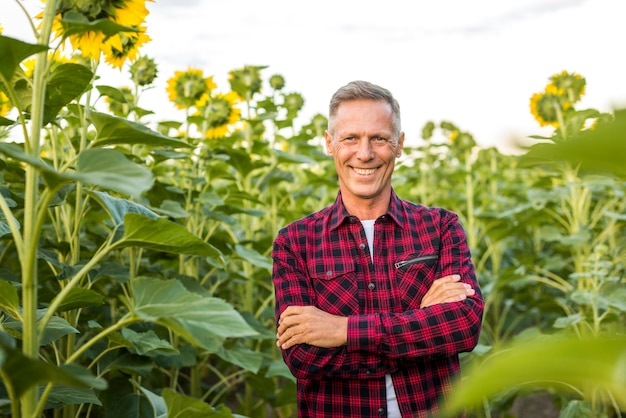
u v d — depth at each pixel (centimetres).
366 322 208
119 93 273
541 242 619
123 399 296
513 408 478
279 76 487
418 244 227
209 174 391
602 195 519
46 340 185
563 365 42
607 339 41
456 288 215
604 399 325
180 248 151
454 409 43
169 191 355
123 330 248
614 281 360
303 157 436
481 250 643
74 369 123
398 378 212
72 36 169
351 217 226
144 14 170
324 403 216
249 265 425
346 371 210
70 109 264
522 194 698
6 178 298
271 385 385
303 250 231
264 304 411
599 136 37
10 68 130
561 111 437
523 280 468
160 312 136
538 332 343
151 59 354
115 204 182
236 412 435
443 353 209
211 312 136
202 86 409
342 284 223
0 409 172
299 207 522
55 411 262
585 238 412
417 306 221
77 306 181
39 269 303
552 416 464
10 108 318
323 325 209
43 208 129
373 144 222
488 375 42
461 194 736
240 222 514
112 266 272
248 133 450
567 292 369
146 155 353
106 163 123
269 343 452
